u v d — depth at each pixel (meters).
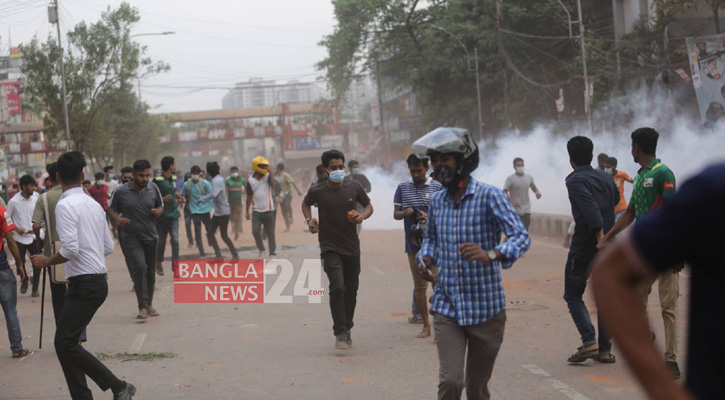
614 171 12.51
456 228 4.43
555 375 6.18
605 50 32.50
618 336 1.74
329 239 7.44
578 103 35.09
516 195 14.34
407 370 6.54
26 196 11.97
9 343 8.35
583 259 6.38
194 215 15.63
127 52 35.28
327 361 6.97
